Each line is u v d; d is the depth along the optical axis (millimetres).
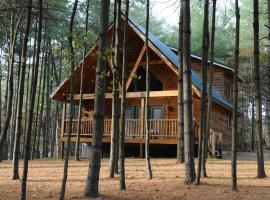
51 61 25531
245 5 27438
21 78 9844
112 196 7578
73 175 11391
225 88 26328
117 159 11250
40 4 6863
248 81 32594
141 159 16406
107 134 20281
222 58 33969
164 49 20047
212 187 8406
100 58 7312
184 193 7828
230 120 26578
